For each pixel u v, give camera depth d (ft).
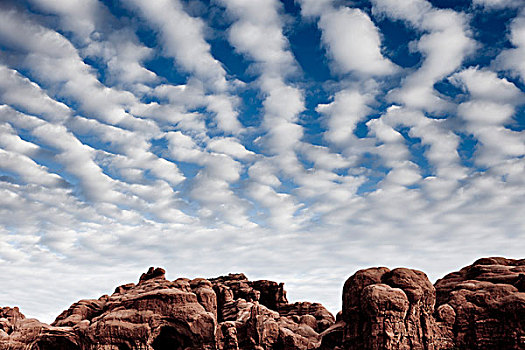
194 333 328.90
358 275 326.03
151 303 339.36
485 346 303.68
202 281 395.96
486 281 343.26
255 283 509.35
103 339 324.80
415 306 304.09
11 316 367.25
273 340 374.84
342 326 352.90
